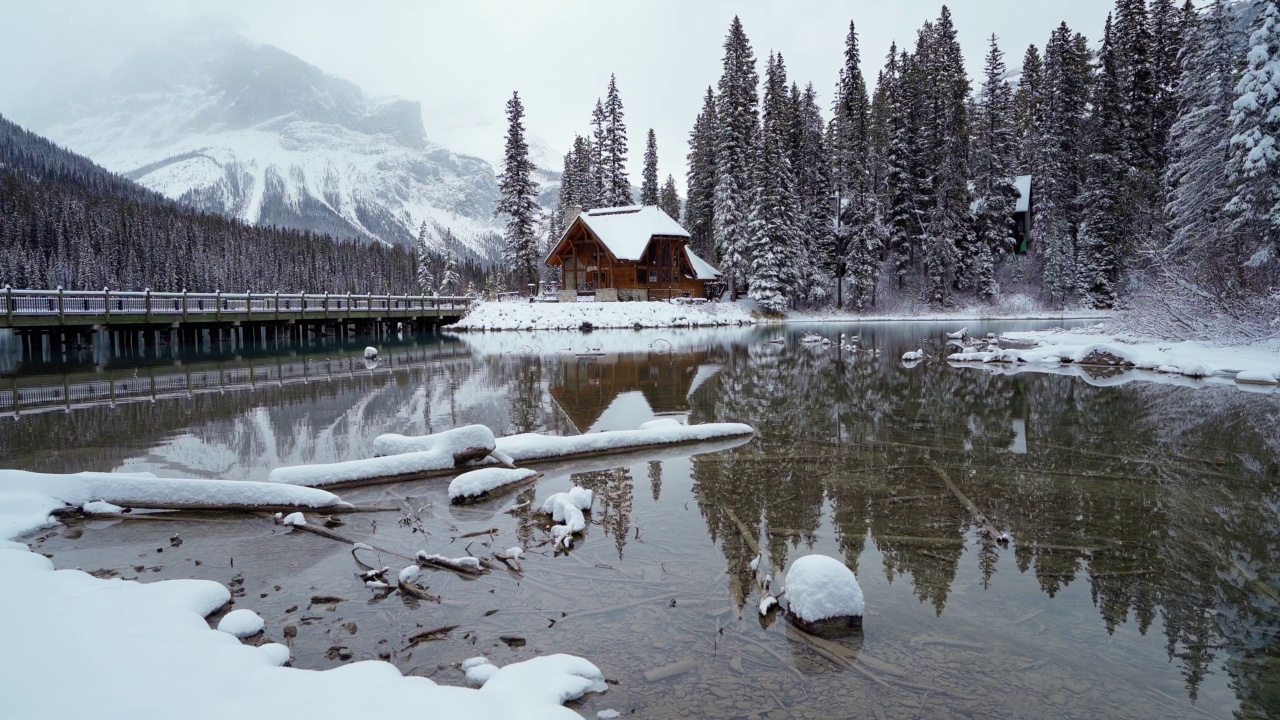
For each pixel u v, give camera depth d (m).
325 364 23.25
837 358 24.20
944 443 10.83
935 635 4.80
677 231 50.91
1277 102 21.69
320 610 5.22
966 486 8.43
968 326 42.12
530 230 54.00
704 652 4.55
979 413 13.40
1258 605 5.26
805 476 8.94
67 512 7.43
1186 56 32.66
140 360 24.86
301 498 7.63
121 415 13.39
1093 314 47.84
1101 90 48.47
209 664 3.83
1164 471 9.09
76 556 6.36
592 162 68.69
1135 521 7.13
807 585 4.90
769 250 48.00
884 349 27.58
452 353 27.42
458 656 4.50
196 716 3.26
